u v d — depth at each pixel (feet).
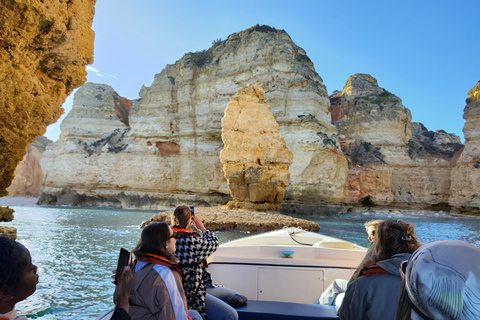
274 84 141.90
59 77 46.68
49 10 37.70
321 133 134.62
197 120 151.53
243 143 100.73
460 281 3.69
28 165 216.13
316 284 16.87
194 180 145.69
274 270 16.99
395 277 8.39
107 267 28.99
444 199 155.43
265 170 97.45
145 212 110.42
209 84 152.87
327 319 11.91
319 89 145.48
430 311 3.92
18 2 33.47
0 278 5.16
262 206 96.27
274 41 147.02
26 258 5.54
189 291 11.71
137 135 156.46
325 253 18.52
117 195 150.20
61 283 23.79
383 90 189.88
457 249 4.04
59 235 48.73
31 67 40.50
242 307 12.99
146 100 161.38
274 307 12.96
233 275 17.02
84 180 152.46
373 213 138.41
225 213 69.10
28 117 39.75
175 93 159.12
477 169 141.08
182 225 12.34
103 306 19.34
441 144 179.42
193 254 11.78
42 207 132.87
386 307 8.11
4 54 35.12
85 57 51.62
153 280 8.67
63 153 158.51
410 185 161.17
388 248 9.00
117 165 151.33
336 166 136.05
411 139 175.11
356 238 53.62
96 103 171.12
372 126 171.94
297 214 122.93
